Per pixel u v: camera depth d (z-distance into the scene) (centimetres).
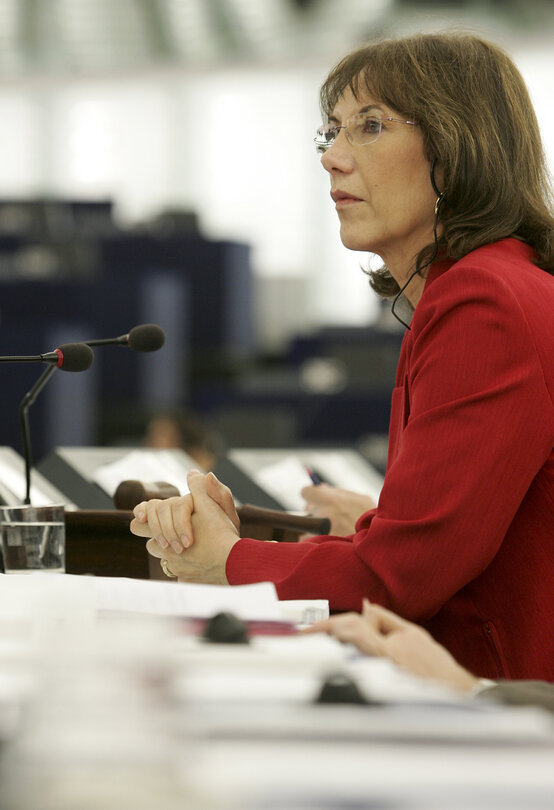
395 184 322
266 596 208
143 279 1669
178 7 2158
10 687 126
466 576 276
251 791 86
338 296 2367
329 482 536
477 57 327
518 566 287
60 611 187
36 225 1952
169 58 2327
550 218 323
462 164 315
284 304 2370
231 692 127
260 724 109
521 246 318
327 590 281
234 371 1869
